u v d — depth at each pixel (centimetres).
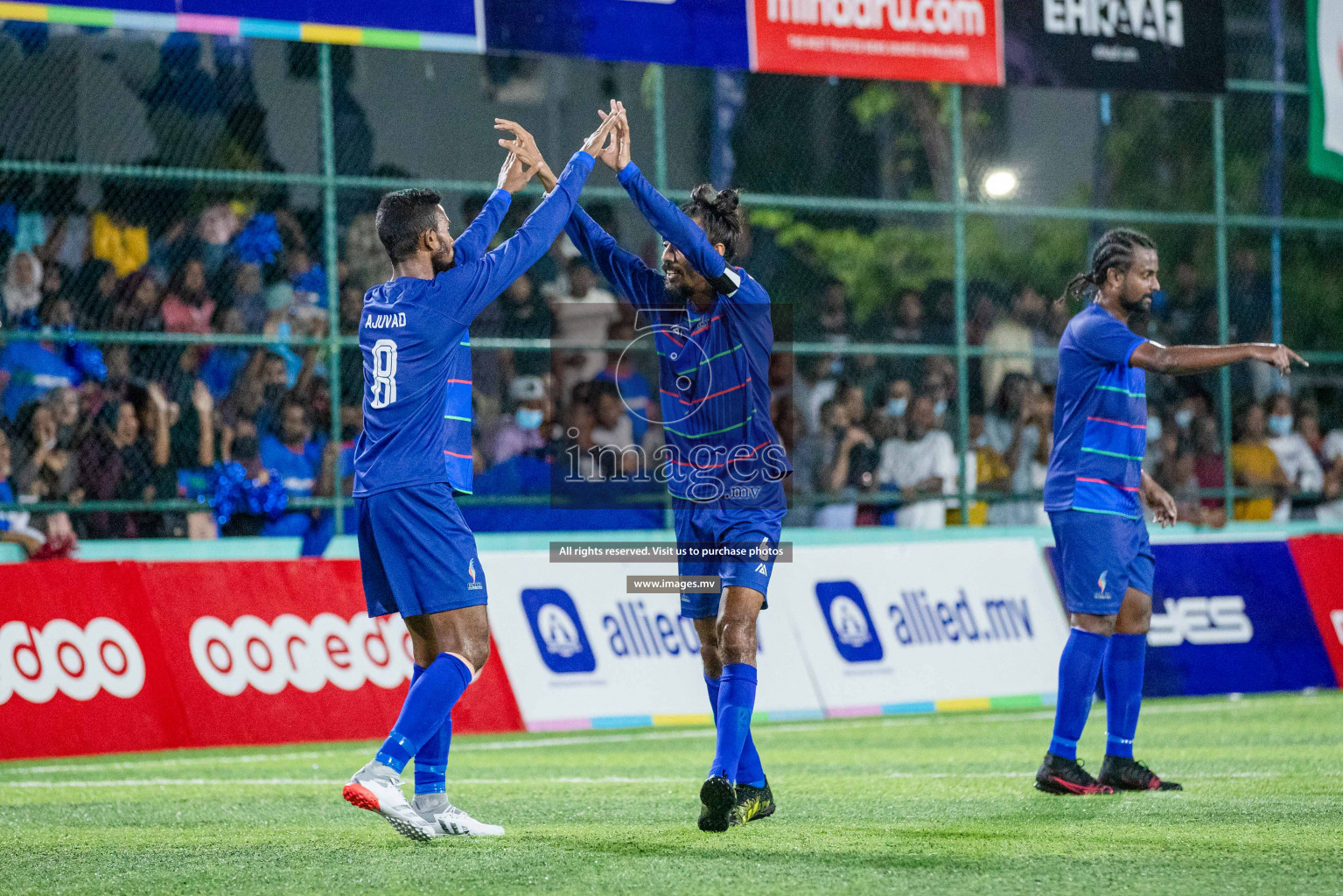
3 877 1351
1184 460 3975
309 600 2966
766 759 2450
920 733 2867
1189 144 4525
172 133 3541
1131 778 1869
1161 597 3525
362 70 3762
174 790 2098
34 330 3173
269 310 3453
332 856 1430
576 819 1703
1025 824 1590
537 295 3484
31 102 3384
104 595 2772
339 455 3319
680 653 3209
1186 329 4228
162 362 3297
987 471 3922
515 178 1586
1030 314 4066
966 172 4716
